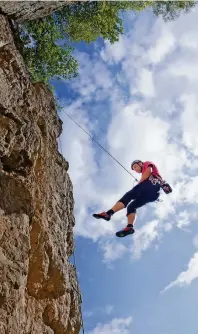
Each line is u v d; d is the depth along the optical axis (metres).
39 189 6.77
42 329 6.01
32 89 7.38
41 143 7.17
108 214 9.66
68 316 6.92
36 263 6.19
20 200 5.94
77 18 12.91
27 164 6.43
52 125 8.09
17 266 5.36
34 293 6.13
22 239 5.66
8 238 5.43
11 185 5.90
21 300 5.30
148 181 9.84
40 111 7.54
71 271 7.73
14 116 6.34
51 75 12.75
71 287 7.36
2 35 6.90
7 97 6.38
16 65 6.90
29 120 6.77
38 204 6.55
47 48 12.30
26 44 11.31
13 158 6.13
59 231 7.05
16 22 7.95
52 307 6.36
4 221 5.48
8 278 5.11
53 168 7.55
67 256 7.78
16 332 5.02
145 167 10.01
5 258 5.25
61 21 12.84
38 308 6.11
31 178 6.48
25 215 5.91
